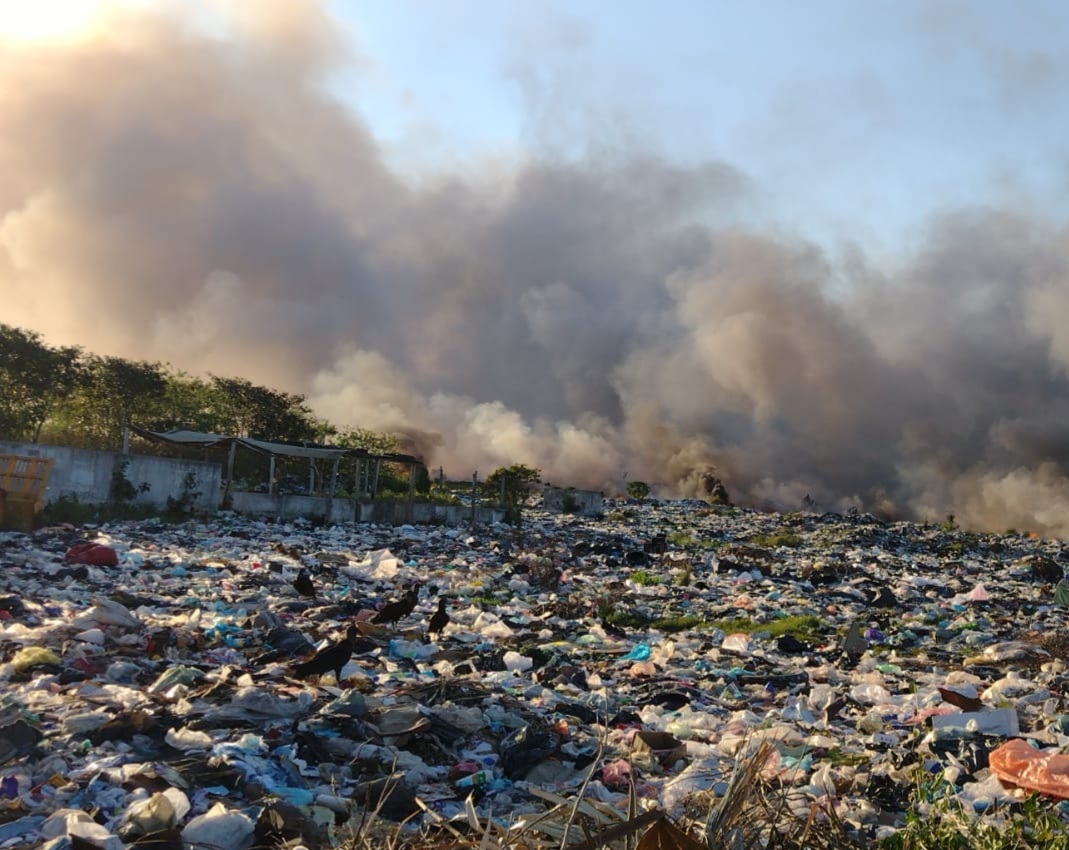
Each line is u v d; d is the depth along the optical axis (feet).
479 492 176.86
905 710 38.81
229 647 44.27
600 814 18.04
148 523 101.96
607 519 163.84
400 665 43.21
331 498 124.47
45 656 35.73
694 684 43.88
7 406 126.41
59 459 102.68
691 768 28.32
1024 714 38.40
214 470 115.55
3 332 125.39
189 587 61.57
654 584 81.66
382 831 22.76
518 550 100.94
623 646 52.85
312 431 167.22
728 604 71.36
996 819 24.25
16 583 55.62
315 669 37.40
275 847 21.13
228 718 29.66
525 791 26.99
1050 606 74.28
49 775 24.03
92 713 28.45
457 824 22.74
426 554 94.79
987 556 127.44
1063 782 26.27
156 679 36.29
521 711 34.17
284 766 26.37
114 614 43.42
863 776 29.01
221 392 156.97
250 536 99.35
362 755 27.86
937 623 65.10
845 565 99.35
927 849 21.40
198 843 20.67
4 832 20.71
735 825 18.45
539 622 59.31
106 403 139.95
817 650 54.90
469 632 53.98
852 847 19.98
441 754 29.37
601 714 36.63
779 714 38.01
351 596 63.00
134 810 21.72
